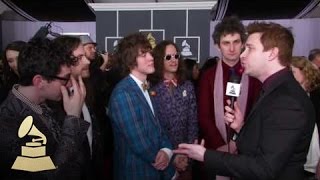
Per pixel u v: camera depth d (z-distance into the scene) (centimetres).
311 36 1160
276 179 123
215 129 221
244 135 132
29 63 117
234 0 954
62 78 124
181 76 253
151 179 195
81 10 1110
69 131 124
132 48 201
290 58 131
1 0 981
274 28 131
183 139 243
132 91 194
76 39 192
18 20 1252
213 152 129
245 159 121
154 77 243
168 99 240
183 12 660
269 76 133
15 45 237
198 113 236
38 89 119
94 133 195
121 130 190
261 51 130
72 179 121
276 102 121
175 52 244
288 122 117
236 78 183
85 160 172
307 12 1070
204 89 231
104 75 284
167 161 199
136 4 657
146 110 196
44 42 123
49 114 125
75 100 130
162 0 954
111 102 196
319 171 184
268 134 119
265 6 1016
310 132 125
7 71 242
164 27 665
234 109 170
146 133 192
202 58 662
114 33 675
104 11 675
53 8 1077
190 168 265
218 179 199
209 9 654
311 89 221
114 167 208
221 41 222
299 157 126
